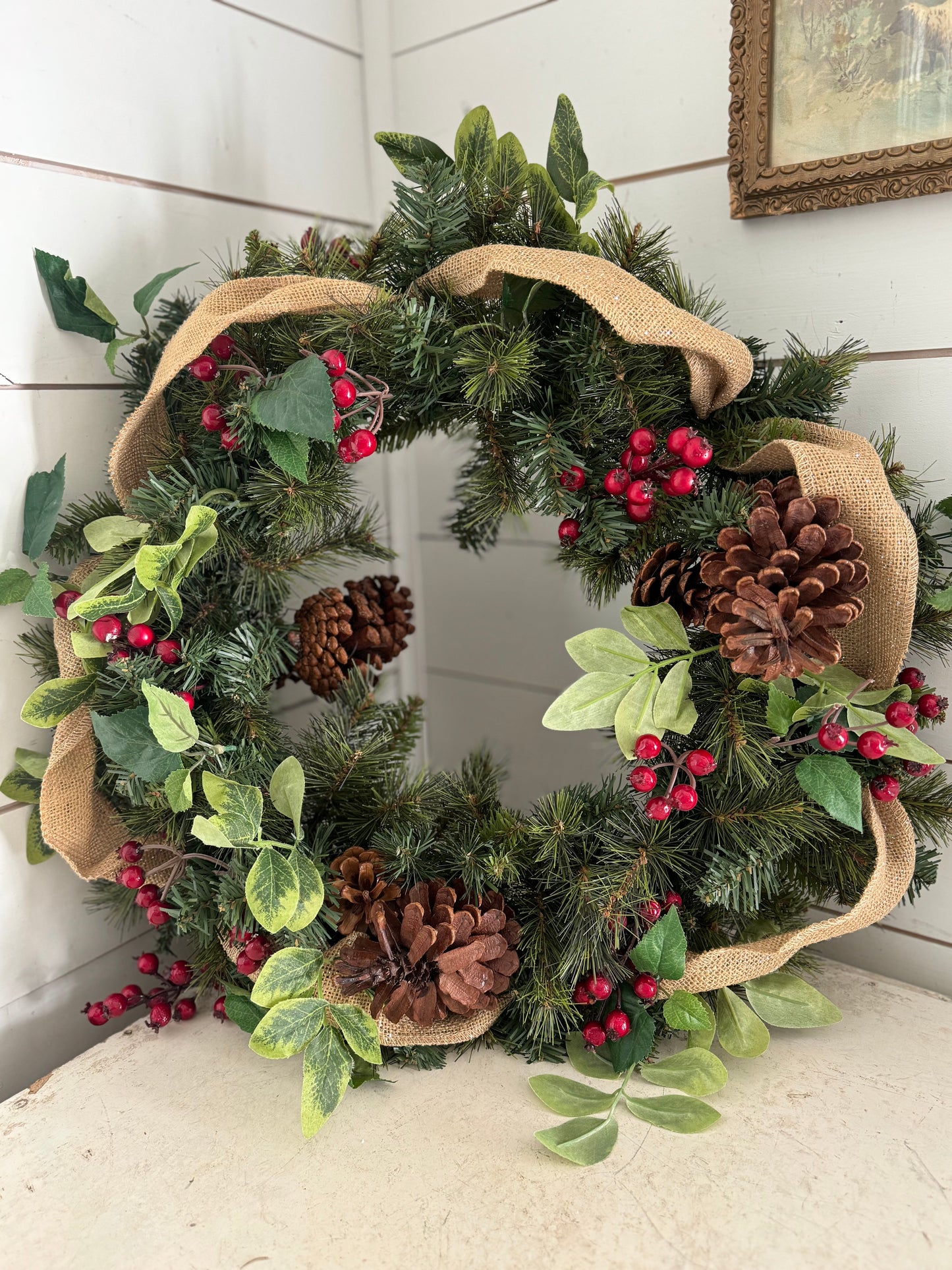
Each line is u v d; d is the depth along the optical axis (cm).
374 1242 56
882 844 68
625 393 68
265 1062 74
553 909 74
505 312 72
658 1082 67
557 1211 58
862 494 63
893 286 79
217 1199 59
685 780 72
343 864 72
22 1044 80
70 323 77
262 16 94
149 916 73
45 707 72
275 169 97
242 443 71
